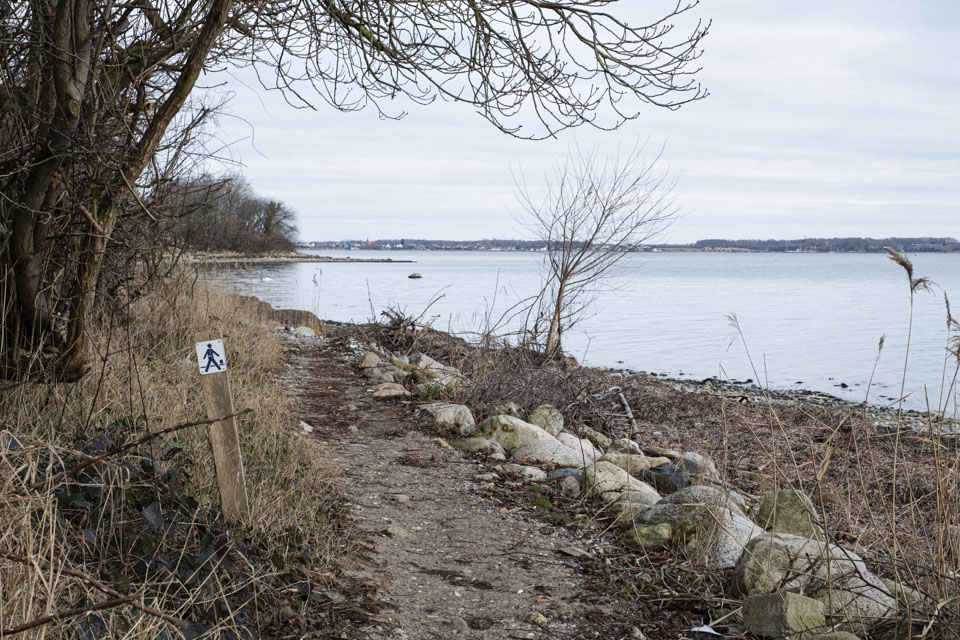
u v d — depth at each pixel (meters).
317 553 4.96
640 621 4.67
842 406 15.01
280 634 3.97
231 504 4.71
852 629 4.36
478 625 4.47
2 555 2.84
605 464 7.30
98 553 3.76
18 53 4.57
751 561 4.93
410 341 15.39
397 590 4.84
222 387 4.71
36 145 4.42
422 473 7.54
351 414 9.67
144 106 4.77
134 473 4.25
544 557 5.62
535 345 13.85
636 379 16.03
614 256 14.70
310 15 6.45
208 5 5.13
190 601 3.58
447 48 6.87
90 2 4.57
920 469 5.96
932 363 22.39
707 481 7.70
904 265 4.41
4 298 4.59
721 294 54.97
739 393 16.36
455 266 117.62
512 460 8.16
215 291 12.68
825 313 39.22
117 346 6.49
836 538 5.69
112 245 5.91
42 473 3.88
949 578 4.32
